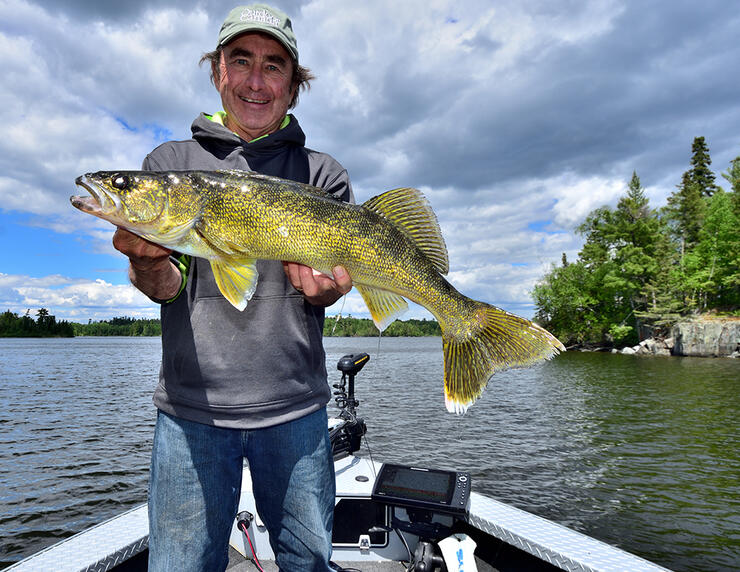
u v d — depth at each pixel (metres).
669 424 18.48
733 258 58.25
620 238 66.19
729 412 20.66
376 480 3.40
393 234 2.48
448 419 18.81
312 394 2.30
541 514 9.65
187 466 2.09
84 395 26.33
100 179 2.21
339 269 2.20
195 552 2.08
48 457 13.71
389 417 19.19
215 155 2.49
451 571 2.88
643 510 9.87
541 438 15.95
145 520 3.08
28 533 8.91
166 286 2.05
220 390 2.10
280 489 2.22
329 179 2.64
